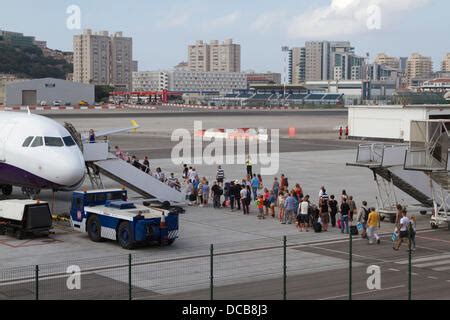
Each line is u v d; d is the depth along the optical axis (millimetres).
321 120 165000
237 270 32062
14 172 45875
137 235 35781
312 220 43219
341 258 34875
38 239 39094
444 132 46938
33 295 27406
